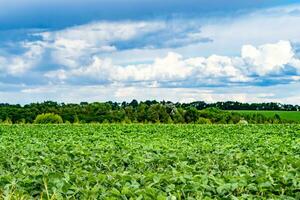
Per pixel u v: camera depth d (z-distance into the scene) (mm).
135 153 17625
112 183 10484
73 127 50688
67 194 9734
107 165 14398
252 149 20156
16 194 10062
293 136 34125
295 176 11039
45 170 13203
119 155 16016
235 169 14086
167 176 10547
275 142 24672
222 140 29141
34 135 36812
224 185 9633
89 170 13914
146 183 10359
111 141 27156
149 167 14773
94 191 9578
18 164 14555
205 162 15258
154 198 8867
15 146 22719
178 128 48656
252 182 10391
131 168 14141
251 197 9211
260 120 74688
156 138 31609
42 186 10625
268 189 9898
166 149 19438
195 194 9461
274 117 76312
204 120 72938
